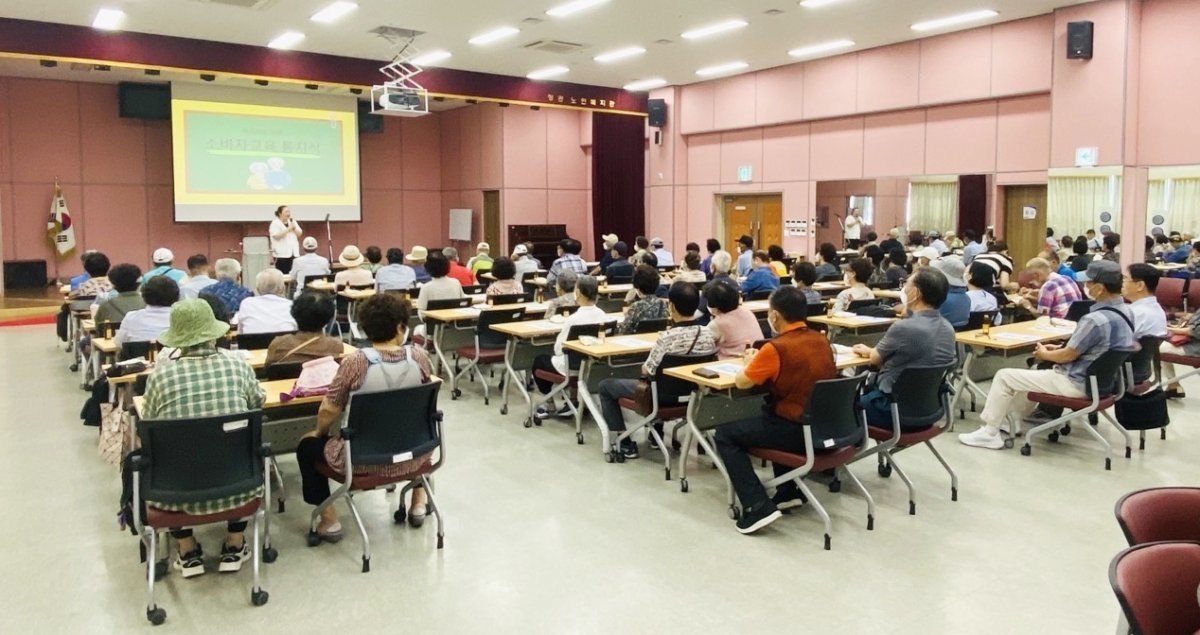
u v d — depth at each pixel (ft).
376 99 39.19
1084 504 13.92
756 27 34.27
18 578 11.27
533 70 43.16
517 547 12.31
